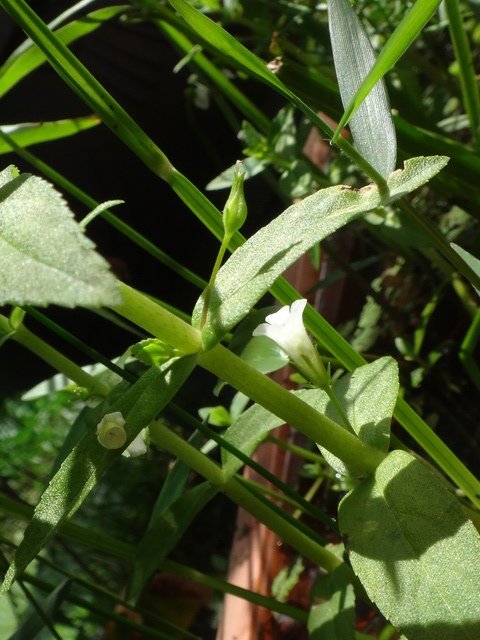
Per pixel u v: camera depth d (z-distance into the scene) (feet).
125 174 0.72
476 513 0.31
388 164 0.23
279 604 0.39
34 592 0.67
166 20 0.42
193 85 0.68
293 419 0.25
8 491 0.53
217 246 0.79
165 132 0.74
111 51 0.70
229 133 0.75
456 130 0.54
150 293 0.79
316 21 0.51
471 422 0.46
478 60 0.55
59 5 0.68
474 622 0.21
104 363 0.29
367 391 0.28
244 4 0.54
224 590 0.39
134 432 0.23
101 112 0.29
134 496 0.79
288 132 0.49
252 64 0.26
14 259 0.16
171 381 0.23
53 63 0.28
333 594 0.32
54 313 0.70
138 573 0.35
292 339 0.26
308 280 0.60
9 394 0.71
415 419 0.30
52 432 1.03
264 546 0.49
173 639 0.36
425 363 0.47
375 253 0.60
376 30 0.53
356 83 0.24
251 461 0.31
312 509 0.31
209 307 0.23
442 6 0.48
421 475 0.24
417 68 0.56
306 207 0.23
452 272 0.47
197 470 0.34
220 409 0.42
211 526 0.72
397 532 0.23
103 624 0.54
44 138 0.42
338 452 0.25
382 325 0.52
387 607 0.22
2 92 0.40
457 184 0.39
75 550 0.74
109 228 0.75
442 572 0.22
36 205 0.17
